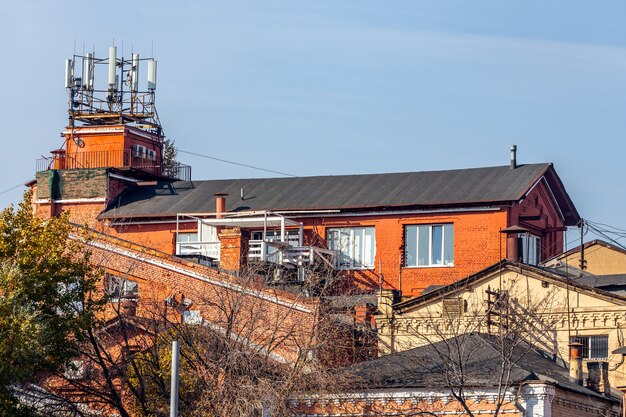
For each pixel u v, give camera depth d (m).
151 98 153.62
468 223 122.62
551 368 87.50
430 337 97.19
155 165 146.88
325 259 114.44
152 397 77.88
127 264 95.12
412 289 123.38
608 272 116.12
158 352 80.06
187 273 92.88
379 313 99.62
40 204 138.12
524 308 95.25
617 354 93.00
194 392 76.00
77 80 152.25
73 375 82.25
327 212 126.25
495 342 85.44
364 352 88.38
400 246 124.25
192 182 136.88
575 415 79.62
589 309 94.69
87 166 147.88
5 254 77.81
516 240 116.69
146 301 91.38
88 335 81.81
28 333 73.06
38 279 76.56
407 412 77.38
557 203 131.25
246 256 107.81
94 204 136.25
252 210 128.50
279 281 97.38
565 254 117.75
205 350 78.12
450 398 77.31
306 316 83.75
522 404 76.56
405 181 128.75
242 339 77.12
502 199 121.31
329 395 76.88
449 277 122.38
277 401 73.38
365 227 126.19
